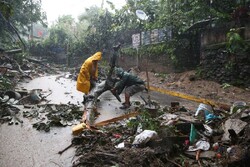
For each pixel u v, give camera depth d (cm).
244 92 910
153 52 1524
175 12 1403
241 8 988
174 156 411
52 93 1059
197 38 1285
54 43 2917
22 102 837
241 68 982
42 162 413
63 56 2866
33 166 399
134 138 459
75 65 2484
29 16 2577
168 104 823
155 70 1530
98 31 2239
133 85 775
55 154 442
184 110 686
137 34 1706
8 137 523
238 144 414
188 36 1322
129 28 1905
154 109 623
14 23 2428
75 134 531
